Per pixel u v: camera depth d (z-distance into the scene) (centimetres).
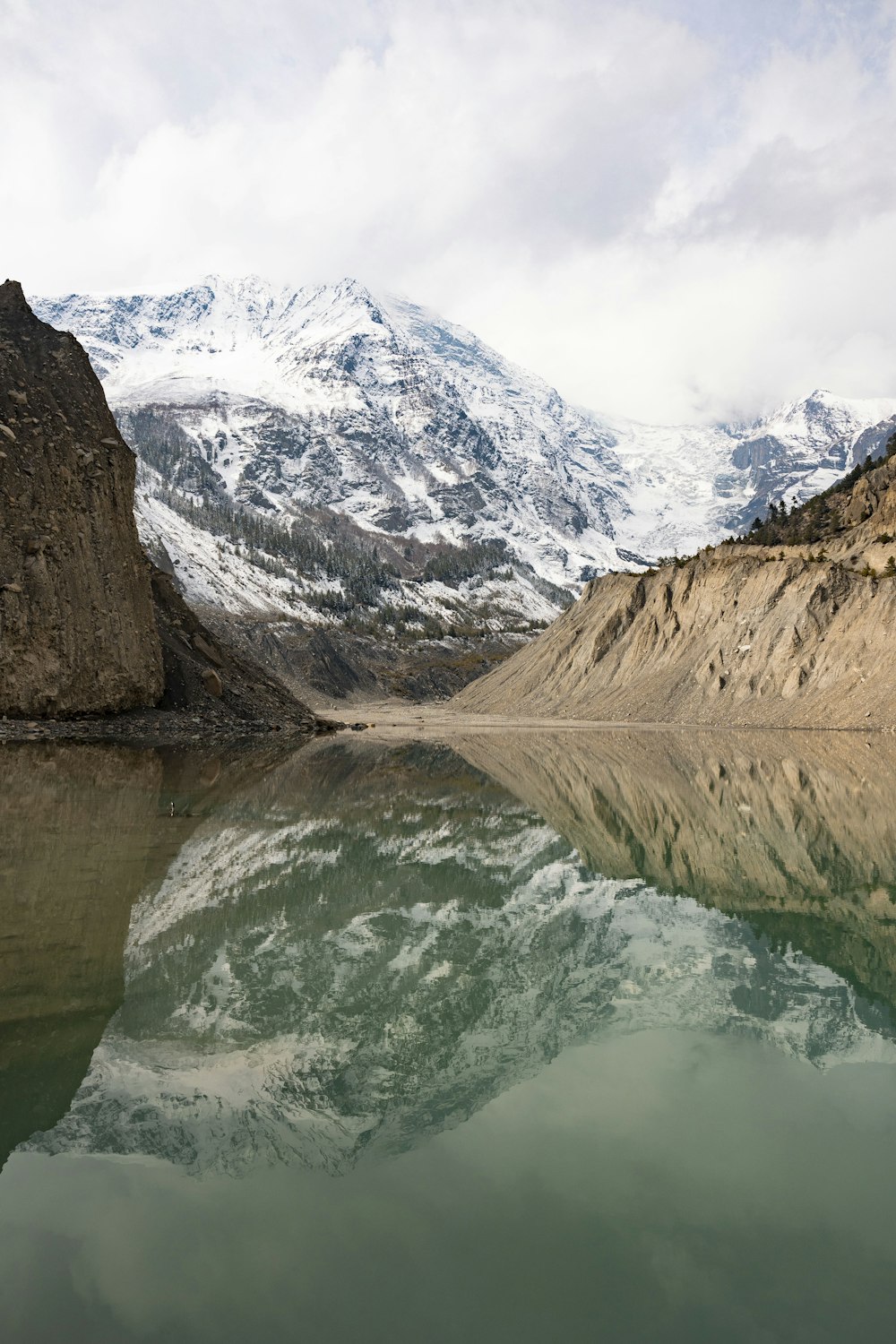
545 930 1247
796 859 1870
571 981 1005
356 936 1184
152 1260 479
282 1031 828
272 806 2519
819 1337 421
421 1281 456
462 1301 445
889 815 2578
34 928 1137
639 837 2166
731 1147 612
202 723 5884
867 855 1931
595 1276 468
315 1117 659
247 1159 596
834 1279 470
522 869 1725
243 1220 524
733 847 2031
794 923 1309
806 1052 801
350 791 3064
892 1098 705
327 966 1042
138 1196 548
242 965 1033
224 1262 475
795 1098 699
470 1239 502
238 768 3697
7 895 1306
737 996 966
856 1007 919
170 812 2262
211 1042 796
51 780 2861
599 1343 410
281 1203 539
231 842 1861
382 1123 653
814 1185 564
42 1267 475
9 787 2617
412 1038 823
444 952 1120
